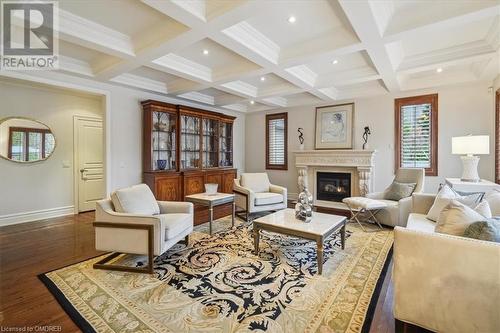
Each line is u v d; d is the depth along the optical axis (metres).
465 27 2.92
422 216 3.12
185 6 2.27
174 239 2.78
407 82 4.79
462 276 1.42
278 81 4.97
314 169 6.17
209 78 4.30
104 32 2.92
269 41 3.23
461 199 2.71
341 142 5.78
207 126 6.23
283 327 1.71
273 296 2.07
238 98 5.79
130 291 2.15
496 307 1.34
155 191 4.87
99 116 5.43
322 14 2.65
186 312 1.87
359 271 2.51
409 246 1.58
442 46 3.39
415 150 4.93
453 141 3.91
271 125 7.02
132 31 3.01
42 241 3.41
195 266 2.62
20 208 4.40
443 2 2.40
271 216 3.15
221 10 2.33
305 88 4.71
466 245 1.41
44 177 4.68
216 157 6.38
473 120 4.39
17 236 3.63
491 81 4.23
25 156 4.44
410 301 1.58
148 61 3.42
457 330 1.44
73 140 5.06
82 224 4.27
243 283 2.28
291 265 2.64
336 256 2.87
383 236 3.57
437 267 1.49
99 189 5.46
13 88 4.29
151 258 2.46
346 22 2.79
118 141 4.69
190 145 5.78
